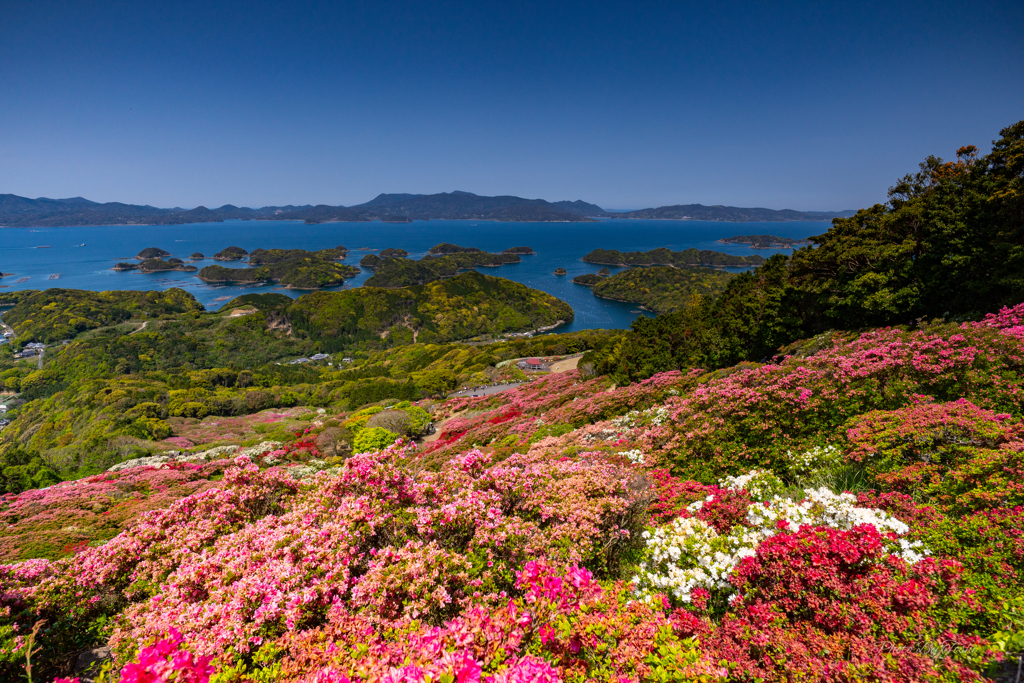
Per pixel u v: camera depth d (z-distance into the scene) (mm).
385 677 3695
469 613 4648
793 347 26188
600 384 30922
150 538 8141
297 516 7602
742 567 4828
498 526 6527
